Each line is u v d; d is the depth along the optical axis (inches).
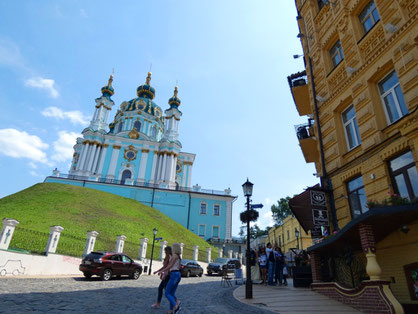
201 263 1206.3
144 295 418.3
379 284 265.9
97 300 344.5
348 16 486.3
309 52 599.2
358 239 343.6
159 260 1067.3
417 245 289.9
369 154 387.5
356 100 430.3
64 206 1428.4
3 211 1234.6
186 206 2233.0
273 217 2524.6
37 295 351.3
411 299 288.7
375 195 367.6
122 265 667.4
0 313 247.8
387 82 398.3
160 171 2416.3
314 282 402.3
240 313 287.0
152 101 2920.8
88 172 2229.3
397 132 344.8
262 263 554.6
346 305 309.6
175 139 2657.5
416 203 283.7
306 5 629.9
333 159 476.1
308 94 639.8
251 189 450.3
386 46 387.9
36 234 762.8
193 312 291.3
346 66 471.8
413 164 327.9
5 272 558.6
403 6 376.5
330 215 452.8
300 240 1491.1
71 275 686.5
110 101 2655.0
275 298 364.2
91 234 815.7
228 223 2269.9
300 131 645.9
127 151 2428.6
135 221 1514.5
